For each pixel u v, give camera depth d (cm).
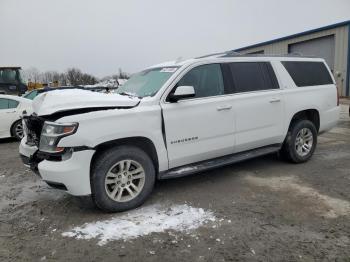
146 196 441
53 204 458
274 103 556
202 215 407
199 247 336
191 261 313
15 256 331
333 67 2103
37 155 429
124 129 414
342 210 411
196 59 501
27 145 461
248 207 427
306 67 625
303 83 611
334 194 463
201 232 366
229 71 522
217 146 500
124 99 438
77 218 411
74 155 390
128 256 325
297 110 588
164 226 382
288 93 580
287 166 601
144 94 477
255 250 327
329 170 573
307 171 570
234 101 511
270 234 357
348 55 1984
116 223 392
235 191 486
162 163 452
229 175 559
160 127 445
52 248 344
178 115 458
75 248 342
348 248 326
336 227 368
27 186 542
